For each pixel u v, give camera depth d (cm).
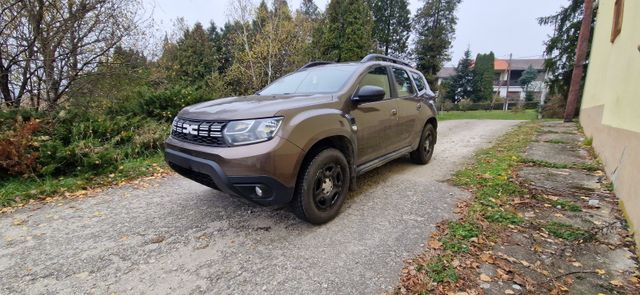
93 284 211
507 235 264
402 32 3066
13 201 358
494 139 757
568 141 684
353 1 2131
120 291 204
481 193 359
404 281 208
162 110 700
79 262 237
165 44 1027
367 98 317
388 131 387
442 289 198
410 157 503
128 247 258
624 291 195
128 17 721
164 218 313
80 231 288
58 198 373
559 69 1675
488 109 3875
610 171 400
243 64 1945
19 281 215
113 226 297
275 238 269
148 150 560
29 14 595
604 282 204
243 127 246
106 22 688
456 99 4725
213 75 1911
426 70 3114
